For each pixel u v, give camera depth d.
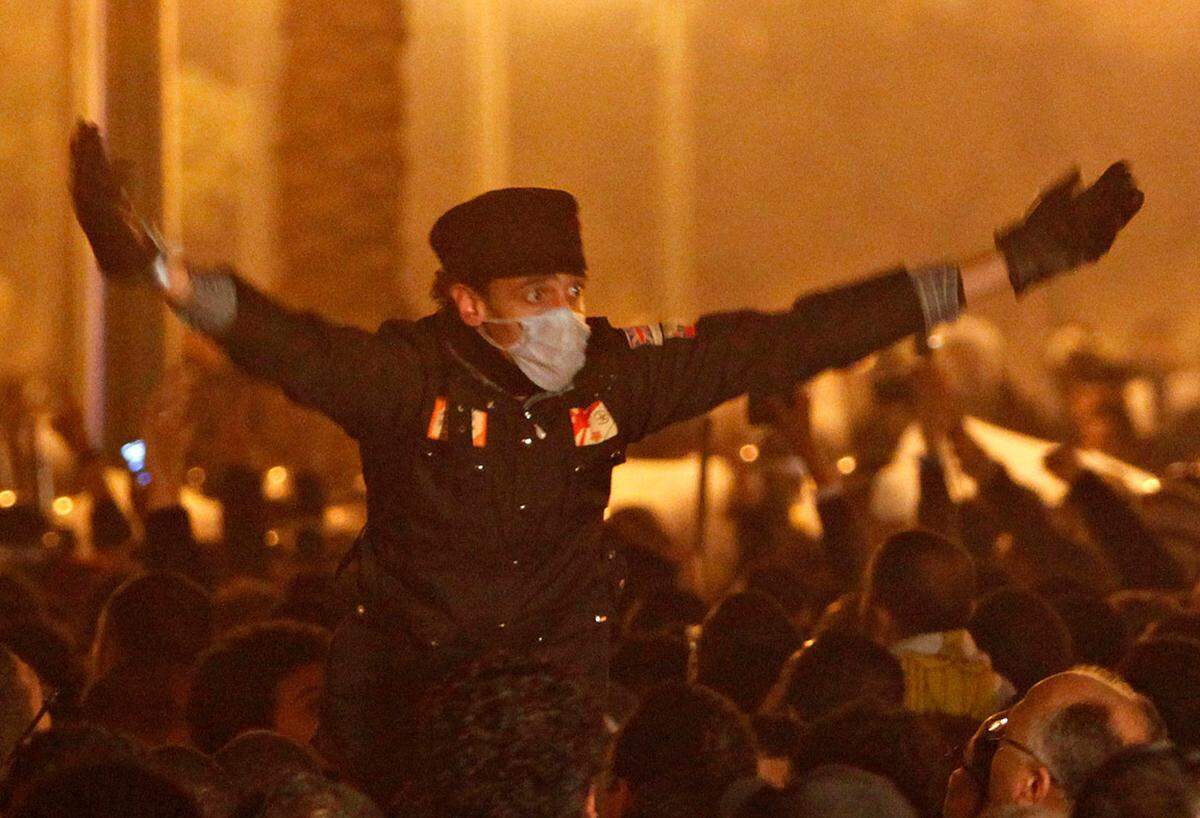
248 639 15.62
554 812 9.10
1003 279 11.27
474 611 11.11
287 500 32.16
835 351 11.26
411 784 9.70
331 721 11.62
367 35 49.00
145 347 39.66
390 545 11.22
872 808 9.80
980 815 10.87
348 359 10.73
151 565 22.22
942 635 16.77
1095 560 24.28
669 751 12.41
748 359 11.26
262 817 10.11
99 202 10.18
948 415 24.92
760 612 17.61
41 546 28.64
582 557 11.38
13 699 12.28
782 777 14.20
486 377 11.00
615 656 17.41
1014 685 17.56
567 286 10.89
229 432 33.16
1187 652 13.53
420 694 11.28
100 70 39.88
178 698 16.19
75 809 8.42
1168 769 8.59
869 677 15.46
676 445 41.38
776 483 31.36
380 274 49.12
